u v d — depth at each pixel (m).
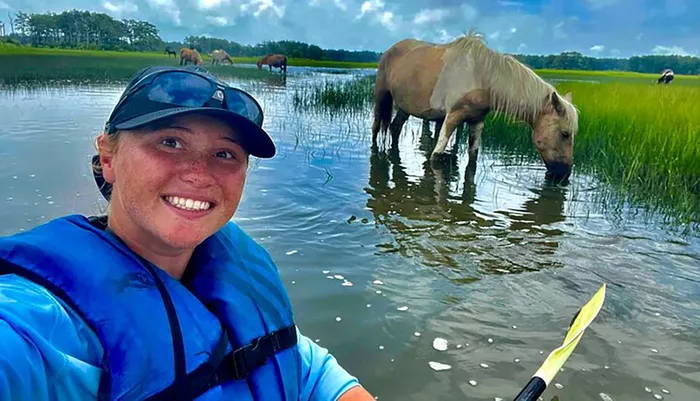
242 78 11.62
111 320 0.47
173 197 0.53
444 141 3.43
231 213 0.57
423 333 1.35
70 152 3.12
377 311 1.45
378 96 4.12
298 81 10.88
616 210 2.51
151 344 0.49
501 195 2.73
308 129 4.65
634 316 1.48
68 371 0.41
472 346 1.30
